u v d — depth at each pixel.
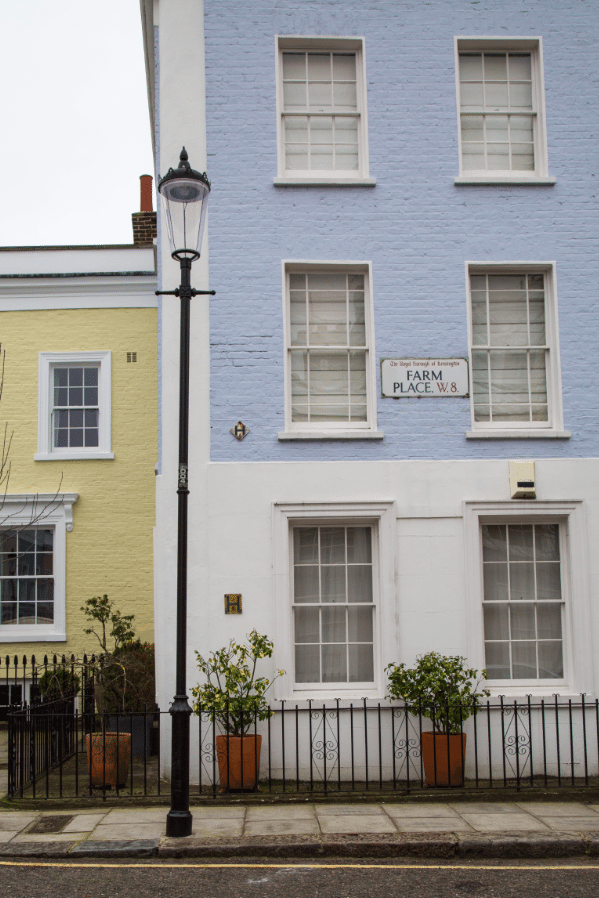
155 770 9.71
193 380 9.58
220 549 9.30
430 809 7.97
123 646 11.73
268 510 9.39
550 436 9.66
